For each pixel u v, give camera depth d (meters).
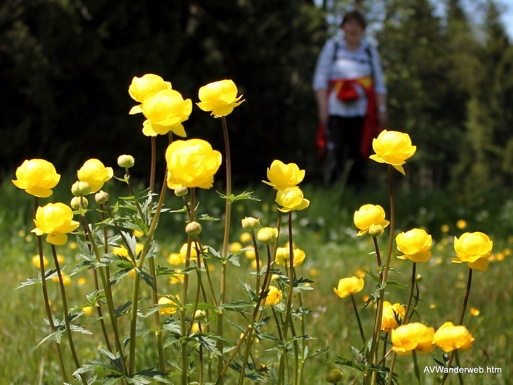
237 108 12.43
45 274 1.57
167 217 7.20
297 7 14.47
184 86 11.46
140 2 11.39
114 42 11.51
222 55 12.24
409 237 1.55
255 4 12.91
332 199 8.16
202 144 1.34
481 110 32.97
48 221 1.48
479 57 33.44
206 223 7.27
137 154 11.29
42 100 10.89
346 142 8.14
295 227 7.73
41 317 3.26
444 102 35.25
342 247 7.27
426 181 34.12
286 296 1.76
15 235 6.36
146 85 1.56
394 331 1.39
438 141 32.56
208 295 3.51
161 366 1.58
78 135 11.39
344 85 7.96
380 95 8.08
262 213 7.89
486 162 32.34
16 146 11.10
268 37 12.84
